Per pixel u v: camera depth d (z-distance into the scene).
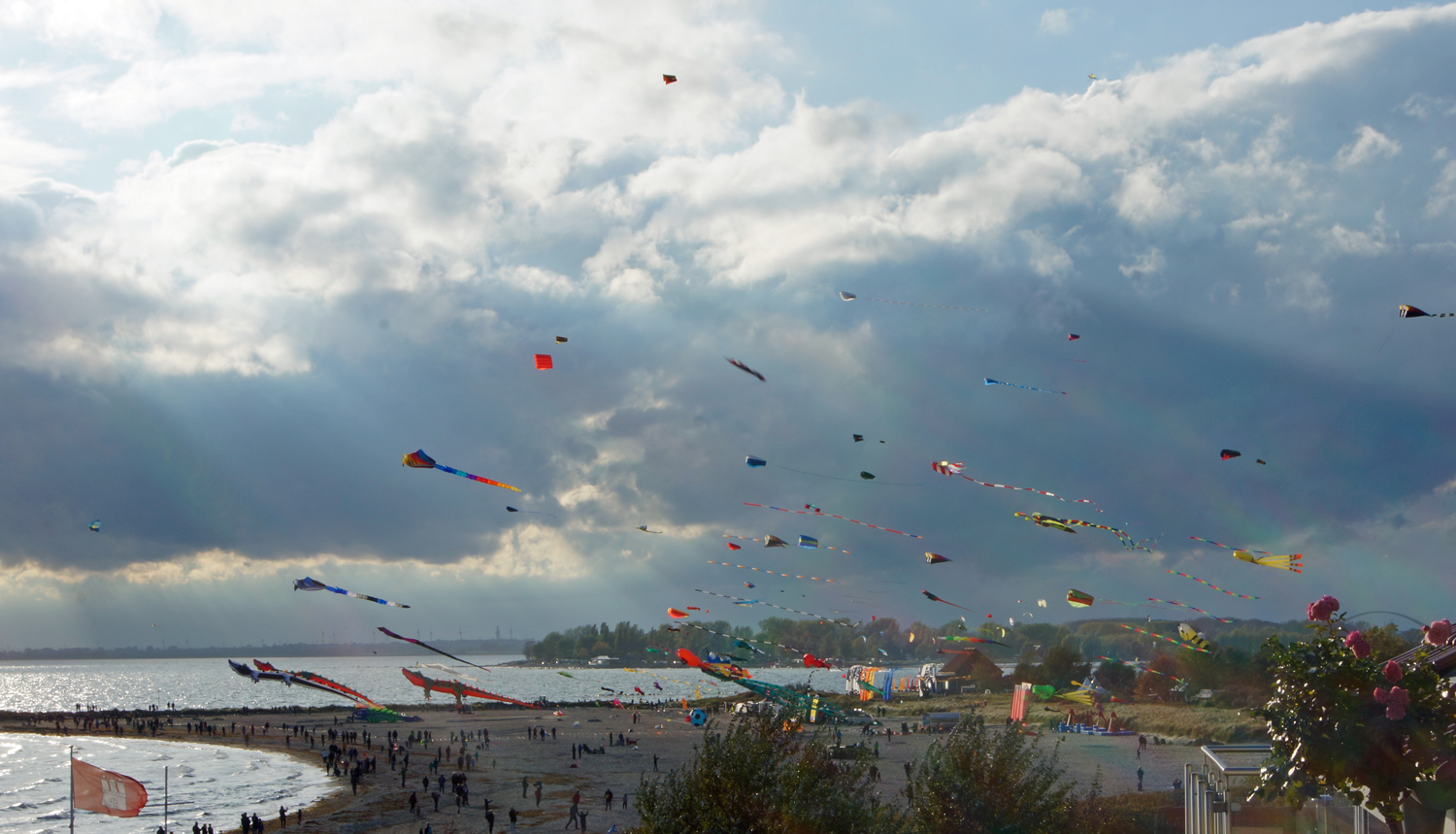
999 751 23.86
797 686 58.69
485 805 68.19
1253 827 22.44
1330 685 13.16
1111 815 32.56
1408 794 12.83
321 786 87.12
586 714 159.50
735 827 21.30
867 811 22.03
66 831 69.06
